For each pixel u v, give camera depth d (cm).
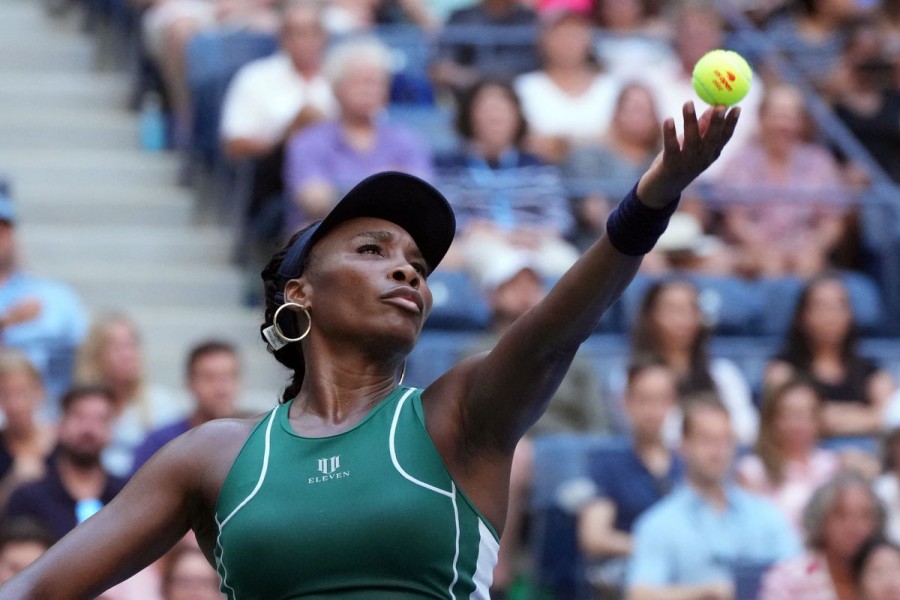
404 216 793
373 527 701
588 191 2398
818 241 2480
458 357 2041
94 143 2916
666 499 1767
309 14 2564
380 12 3012
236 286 2556
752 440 2066
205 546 788
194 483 757
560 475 1831
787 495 1892
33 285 2216
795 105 2633
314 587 701
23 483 1734
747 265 2422
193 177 2803
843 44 3002
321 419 759
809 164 2636
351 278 765
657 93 2758
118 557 754
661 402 1839
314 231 784
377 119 2477
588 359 2066
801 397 1908
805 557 1728
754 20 3139
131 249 2636
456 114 2462
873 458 1948
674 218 2414
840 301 2167
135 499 762
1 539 1543
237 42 2736
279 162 2488
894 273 2480
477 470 732
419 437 725
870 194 2509
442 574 703
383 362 770
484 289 2195
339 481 715
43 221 2703
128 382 2006
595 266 710
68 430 1738
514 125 2452
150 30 2927
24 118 2916
